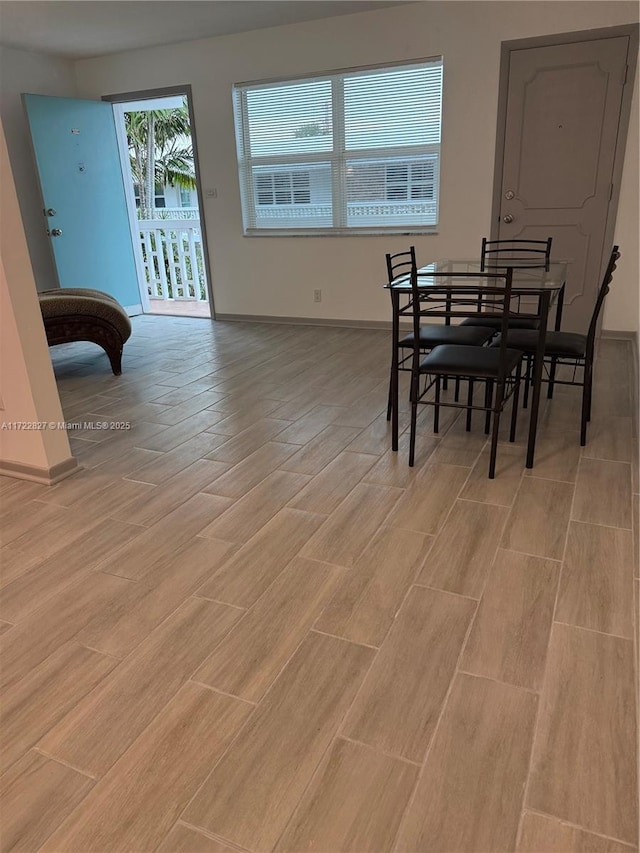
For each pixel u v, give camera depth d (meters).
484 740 1.33
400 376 3.97
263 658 1.59
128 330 4.27
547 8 4.13
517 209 4.63
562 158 4.41
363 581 1.89
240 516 2.30
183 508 2.38
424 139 4.77
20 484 2.66
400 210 5.03
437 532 2.14
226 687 1.50
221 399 3.66
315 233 5.37
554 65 4.23
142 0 4.13
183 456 2.87
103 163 5.85
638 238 4.32
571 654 1.56
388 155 4.92
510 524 2.17
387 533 2.15
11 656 1.63
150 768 1.29
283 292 5.69
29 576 1.98
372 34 4.64
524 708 1.40
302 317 5.69
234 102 5.29
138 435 3.15
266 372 4.19
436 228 4.93
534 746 1.31
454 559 1.98
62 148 5.48
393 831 1.14
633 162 4.22
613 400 3.38
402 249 5.07
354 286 5.36
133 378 4.18
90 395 3.84
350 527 2.19
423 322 5.14
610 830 1.13
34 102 5.21
